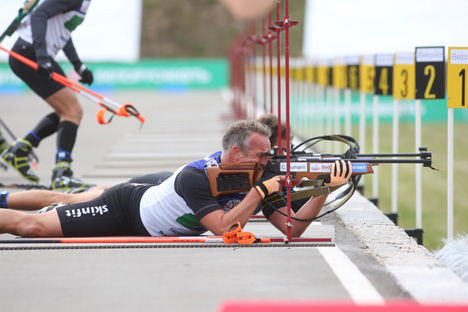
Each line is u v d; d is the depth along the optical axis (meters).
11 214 15.67
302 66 47.09
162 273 12.88
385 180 47.72
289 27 15.05
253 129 14.70
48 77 22.48
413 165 53.91
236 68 65.38
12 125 57.38
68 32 24.66
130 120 60.44
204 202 14.74
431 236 32.44
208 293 11.57
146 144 41.81
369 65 27.06
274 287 11.90
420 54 20.33
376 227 17.33
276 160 14.61
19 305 11.09
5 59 114.12
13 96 104.38
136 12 128.25
